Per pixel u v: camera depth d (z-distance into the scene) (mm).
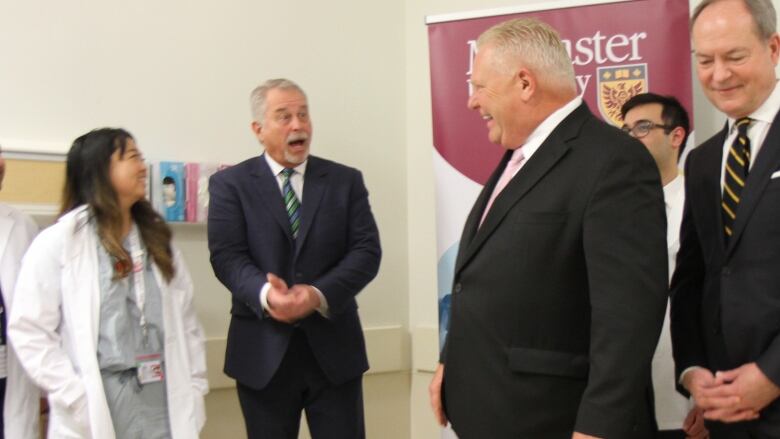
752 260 1521
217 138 2992
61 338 1994
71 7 2717
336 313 2326
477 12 2832
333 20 3268
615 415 1373
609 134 1538
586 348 1524
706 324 1663
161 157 2869
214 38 2992
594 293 1432
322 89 3230
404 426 3416
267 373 2270
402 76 3443
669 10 2625
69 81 2711
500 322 1550
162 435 2020
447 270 2869
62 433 1904
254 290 2240
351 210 2463
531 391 1516
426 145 3393
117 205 2066
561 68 1603
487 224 1598
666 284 1444
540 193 1538
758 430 1518
